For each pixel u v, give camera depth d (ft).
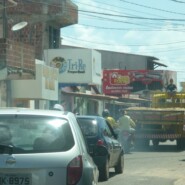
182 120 109.50
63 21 136.98
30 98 106.83
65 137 29.99
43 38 129.80
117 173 66.95
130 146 99.96
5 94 104.06
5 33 101.14
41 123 30.40
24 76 95.50
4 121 30.30
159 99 125.90
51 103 131.95
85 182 29.32
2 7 104.01
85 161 30.09
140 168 72.95
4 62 88.17
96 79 139.13
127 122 100.01
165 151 104.37
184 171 69.41
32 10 127.24
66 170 28.84
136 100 200.13
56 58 132.46
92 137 59.57
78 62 132.36
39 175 28.68
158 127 110.73
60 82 132.67
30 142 29.55
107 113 98.58
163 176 64.34
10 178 28.66
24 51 95.76
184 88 150.61
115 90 214.90
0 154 28.94
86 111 166.20
